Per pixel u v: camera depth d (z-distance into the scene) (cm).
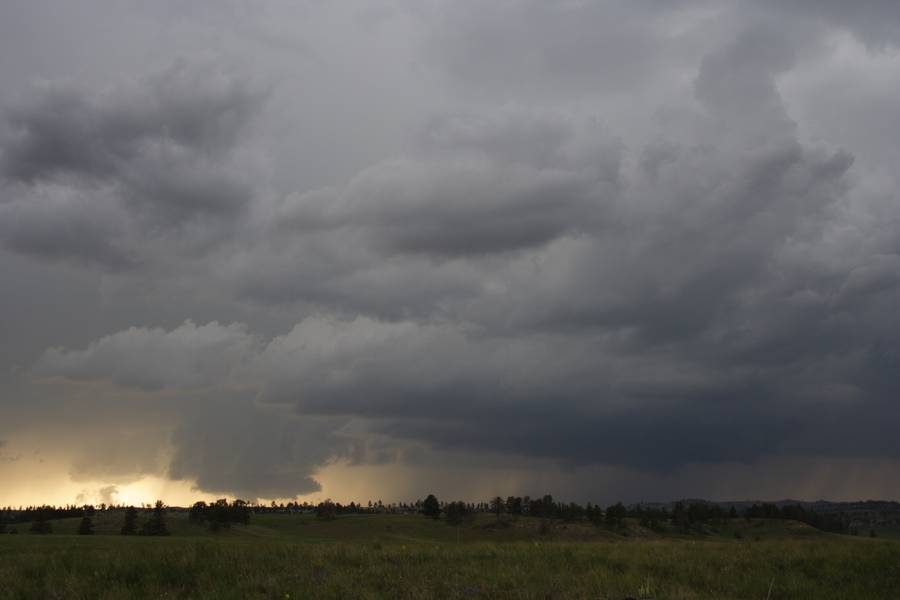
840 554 2084
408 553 1917
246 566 1609
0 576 1455
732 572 1800
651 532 11250
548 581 1528
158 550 1822
